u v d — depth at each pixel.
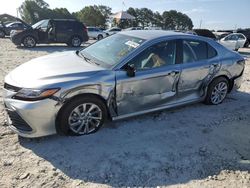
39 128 3.95
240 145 4.46
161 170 3.68
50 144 4.09
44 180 3.35
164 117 5.29
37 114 3.85
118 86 4.40
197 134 4.73
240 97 6.81
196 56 5.39
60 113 4.08
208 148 4.30
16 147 3.97
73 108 4.13
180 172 3.68
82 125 4.32
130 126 4.82
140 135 4.54
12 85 3.98
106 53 4.89
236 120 5.41
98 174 3.52
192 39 5.38
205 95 5.77
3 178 3.33
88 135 4.40
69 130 4.23
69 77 4.08
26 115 3.83
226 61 5.80
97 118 4.42
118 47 4.92
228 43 20.09
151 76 4.70
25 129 4.00
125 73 4.45
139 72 4.59
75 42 18.23
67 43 18.09
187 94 5.39
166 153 4.08
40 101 3.82
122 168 3.67
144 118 5.17
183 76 5.15
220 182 3.54
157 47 4.85
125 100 4.56
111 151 4.03
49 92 3.85
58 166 3.62
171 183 3.46
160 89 4.91
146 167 3.72
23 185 3.24
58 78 4.03
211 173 3.70
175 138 4.54
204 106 6.00
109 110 4.48
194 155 4.08
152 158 3.93
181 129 4.86
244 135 4.81
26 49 15.62
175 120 5.21
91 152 3.97
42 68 4.34
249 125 5.22
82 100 4.16
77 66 4.44
